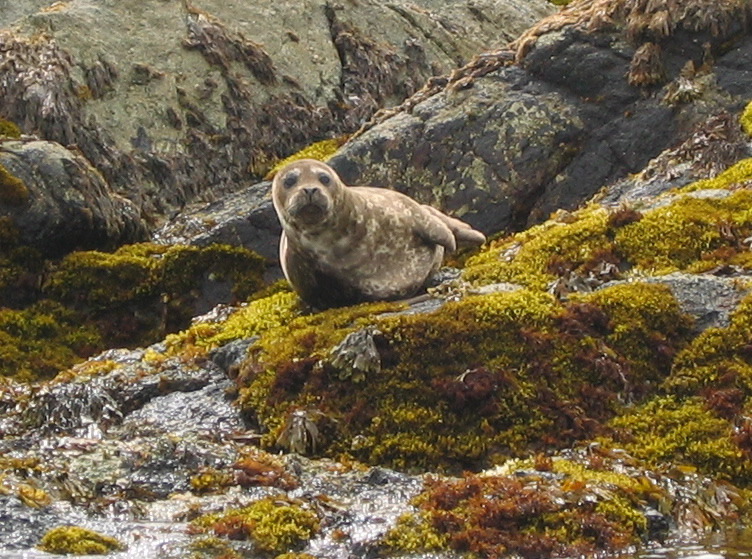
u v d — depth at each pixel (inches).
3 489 1096.8
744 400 1241.4
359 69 2377.0
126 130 2135.8
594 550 1020.5
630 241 1486.2
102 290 1836.9
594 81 1953.7
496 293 1347.2
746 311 1302.9
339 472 1182.9
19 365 1726.1
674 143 1883.6
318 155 2171.5
